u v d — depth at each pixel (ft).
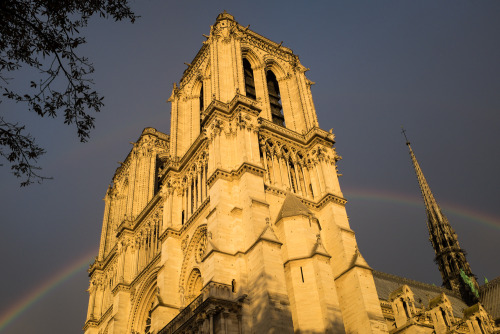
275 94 256.93
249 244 159.12
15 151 69.67
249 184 173.58
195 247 195.42
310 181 210.59
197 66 265.13
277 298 142.72
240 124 191.93
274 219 180.86
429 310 194.08
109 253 275.80
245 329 142.31
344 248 180.34
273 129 211.82
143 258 240.32
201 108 263.29
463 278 344.49
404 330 182.09
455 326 189.06
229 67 219.20
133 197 273.13
